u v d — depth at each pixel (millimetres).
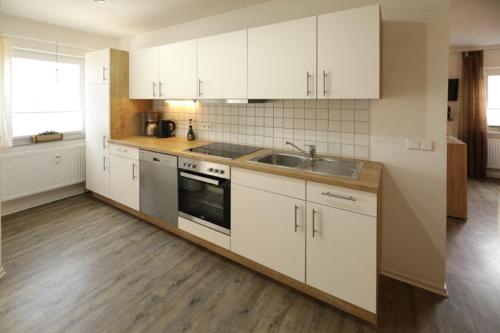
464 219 3455
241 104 3020
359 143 2326
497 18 3652
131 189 3279
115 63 3422
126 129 3629
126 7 2873
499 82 5582
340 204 1796
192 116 3492
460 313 1880
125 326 1755
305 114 2588
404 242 2199
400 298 2033
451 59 5789
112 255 2562
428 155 2057
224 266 2414
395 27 2062
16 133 3408
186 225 2756
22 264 2393
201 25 3205
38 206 3652
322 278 1927
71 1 2740
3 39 2930
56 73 3701
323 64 2062
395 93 2123
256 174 2172
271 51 2303
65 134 3848
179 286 2148
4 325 1732
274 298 2025
